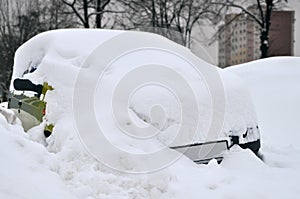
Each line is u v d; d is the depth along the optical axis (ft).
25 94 14.08
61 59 13.64
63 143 11.19
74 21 78.84
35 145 10.40
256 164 12.92
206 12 80.07
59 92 12.51
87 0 77.00
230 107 13.71
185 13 80.02
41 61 14.34
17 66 15.71
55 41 14.34
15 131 11.19
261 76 31.83
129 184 10.13
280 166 15.51
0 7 77.10
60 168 10.21
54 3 78.74
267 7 72.08
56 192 8.89
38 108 12.91
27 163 9.45
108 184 9.94
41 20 78.74
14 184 8.43
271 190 10.95
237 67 35.35
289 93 27.94
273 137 21.15
